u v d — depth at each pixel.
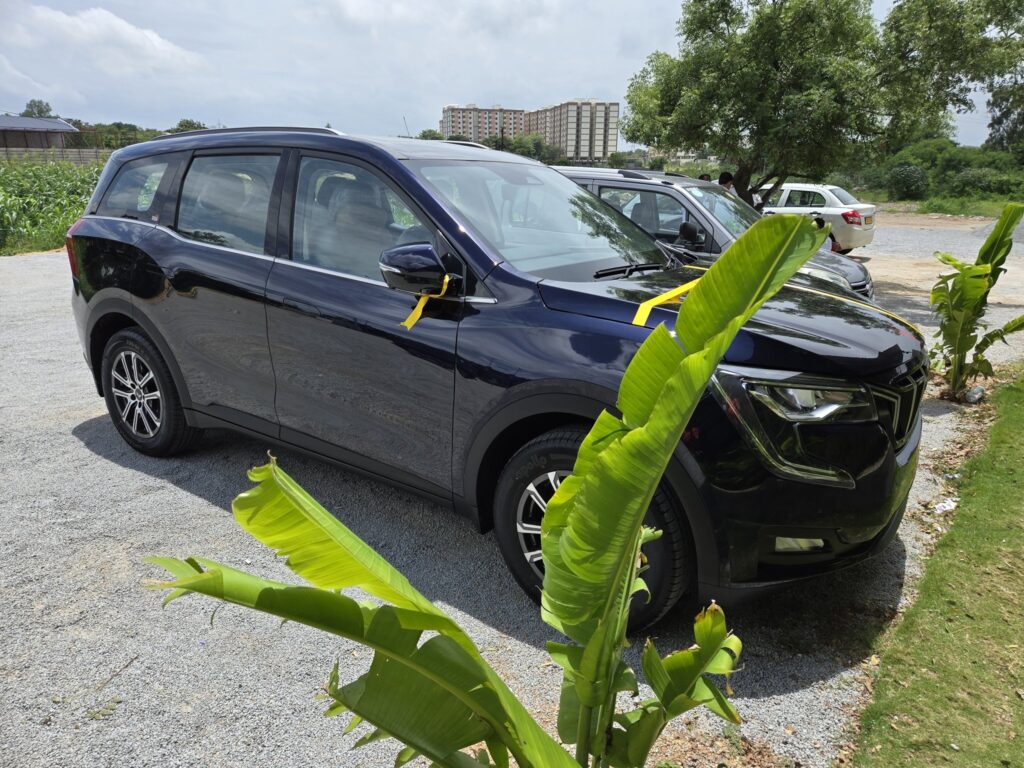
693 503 2.55
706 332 1.27
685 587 2.70
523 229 3.50
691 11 11.15
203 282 3.83
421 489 3.30
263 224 3.74
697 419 2.53
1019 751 2.28
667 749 2.33
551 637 2.88
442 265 3.06
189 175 4.12
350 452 3.49
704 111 10.94
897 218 30.92
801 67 10.44
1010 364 7.13
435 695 1.33
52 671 2.63
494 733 1.38
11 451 4.57
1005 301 11.25
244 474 4.27
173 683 2.59
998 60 10.77
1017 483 4.24
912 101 11.05
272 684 2.60
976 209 32.50
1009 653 2.75
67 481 4.14
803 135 10.37
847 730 2.42
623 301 2.83
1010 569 3.32
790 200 15.48
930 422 5.51
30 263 13.04
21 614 2.95
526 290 2.98
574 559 1.36
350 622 1.24
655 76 12.01
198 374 4.00
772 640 2.88
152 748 2.29
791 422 2.54
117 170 4.52
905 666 2.70
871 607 3.10
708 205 7.25
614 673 1.51
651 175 7.61
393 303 3.22
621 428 1.42
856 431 2.63
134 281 4.15
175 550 3.44
